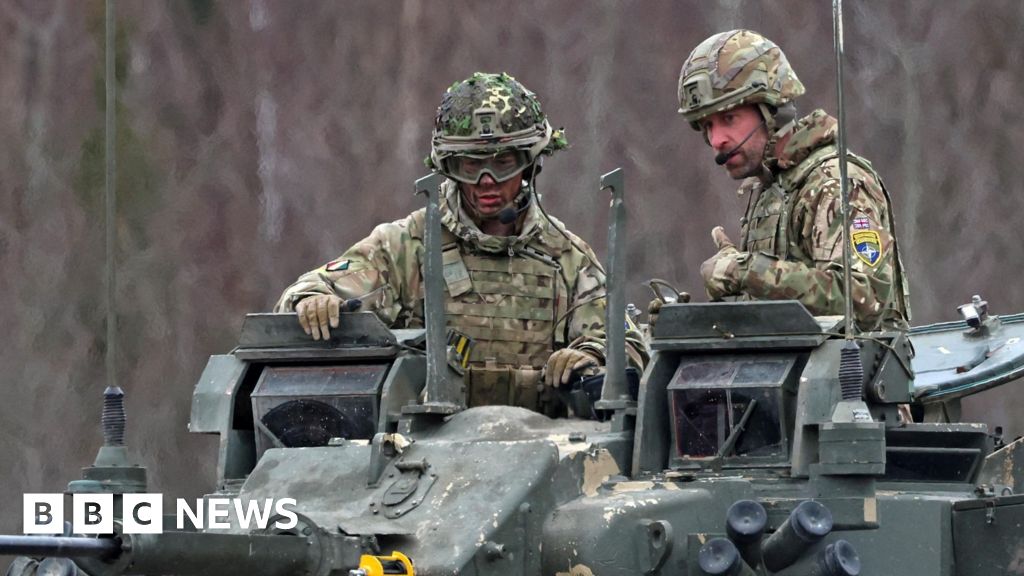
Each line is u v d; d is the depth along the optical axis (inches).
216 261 2591.0
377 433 1366.9
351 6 2610.7
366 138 2593.5
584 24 2576.3
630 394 1434.5
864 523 1189.1
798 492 1275.8
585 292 1555.1
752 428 1321.4
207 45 2613.2
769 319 1326.3
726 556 1176.8
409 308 1563.7
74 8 2615.7
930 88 2623.0
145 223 2588.6
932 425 1366.9
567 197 2559.1
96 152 2610.7
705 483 1279.5
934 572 1252.5
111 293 1325.0
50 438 2559.1
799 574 1189.7
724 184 2551.7
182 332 2568.9
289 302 1508.4
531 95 1530.5
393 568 1192.8
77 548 1029.2
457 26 2593.5
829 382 1290.6
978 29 2615.7
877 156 2632.9
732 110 1576.0
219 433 1497.3
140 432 2556.6
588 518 1225.4
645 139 2559.1
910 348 1379.2
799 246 1549.0
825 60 2603.3
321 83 2608.3
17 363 2568.9
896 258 1556.3
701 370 1346.0
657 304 1360.7
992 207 2620.6
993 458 1478.8
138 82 2608.3
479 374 1518.2
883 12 2625.5
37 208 2598.4
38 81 2610.7
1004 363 1574.8
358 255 1557.6
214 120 2605.8
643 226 2551.7
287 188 2596.0
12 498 2544.3
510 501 1232.8
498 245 1535.4
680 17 2568.9
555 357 1471.5
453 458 1289.4
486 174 1501.0
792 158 1571.1
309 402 1451.8
